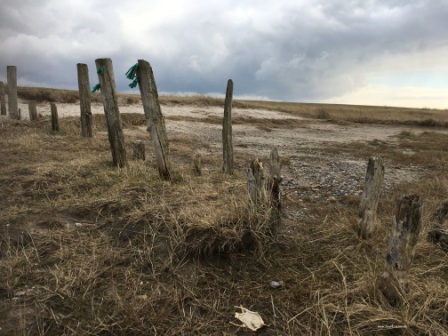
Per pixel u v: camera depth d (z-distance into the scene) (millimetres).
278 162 4531
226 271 3910
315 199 6898
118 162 6977
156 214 4672
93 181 6074
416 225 3072
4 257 3918
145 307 3217
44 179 6102
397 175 9578
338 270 3854
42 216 4848
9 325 2949
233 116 25531
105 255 3967
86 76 10258
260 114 29812
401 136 20828
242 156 11141
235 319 3195
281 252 4336
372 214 4660
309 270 3926
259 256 4156
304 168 9969
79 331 2914
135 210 4887
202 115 25156
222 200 5023
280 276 3846
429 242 4551
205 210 4570
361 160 11938
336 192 7457
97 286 3508
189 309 3293
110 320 3045
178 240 4121
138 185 5852
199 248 4027
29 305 3195
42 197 5531
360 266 3979
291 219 5523
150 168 7223
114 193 5484
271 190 4516
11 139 9727
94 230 4570
